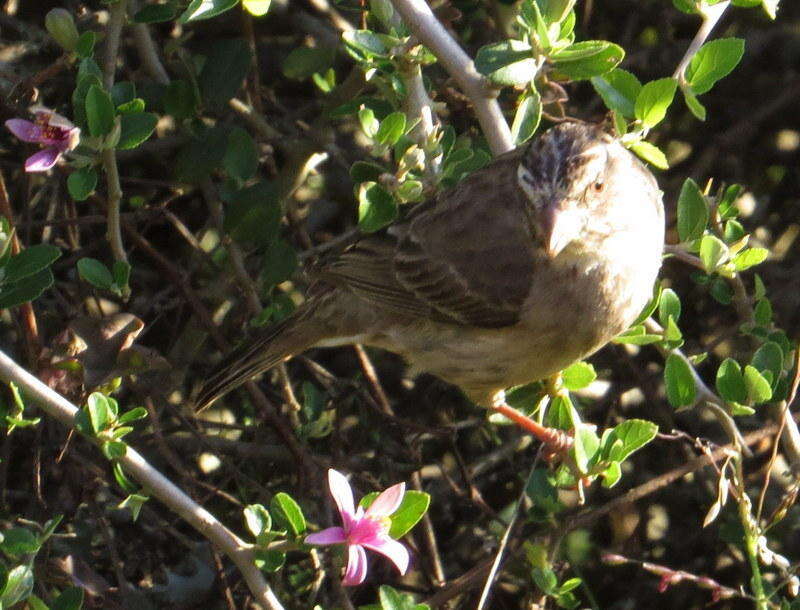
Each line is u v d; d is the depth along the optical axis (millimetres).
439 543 11008
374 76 9234
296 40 11867
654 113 8398
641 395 11594
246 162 10047
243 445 10352
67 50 8570
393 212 8758
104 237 10273
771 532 10641
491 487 11109
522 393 9812
